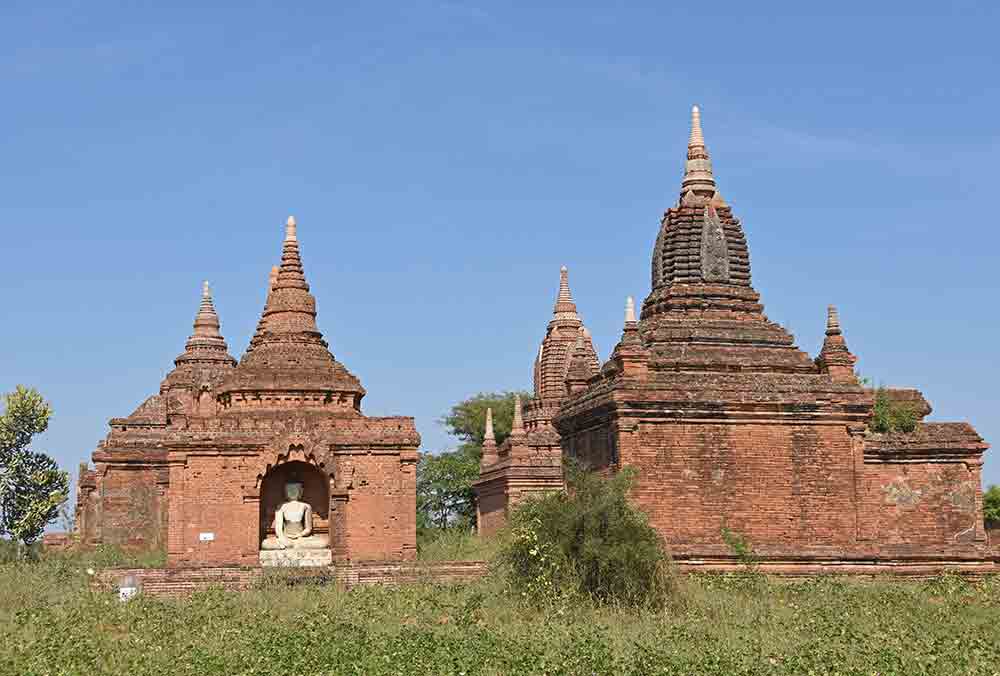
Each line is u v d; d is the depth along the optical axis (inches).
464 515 3063.5
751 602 1222.9
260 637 1017.5
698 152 1674.5
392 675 867.4
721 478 1449.3
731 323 1562.5
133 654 953.5
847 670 873.5
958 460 1526.8
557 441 2399.1
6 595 1293.1
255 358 1738.4
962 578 1417.3
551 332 2568.9
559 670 873.5
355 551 1601.9
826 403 1478.8
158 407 2212.1
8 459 2039.9
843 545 1466.5
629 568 1201.4
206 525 1571.1
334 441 1610.5
